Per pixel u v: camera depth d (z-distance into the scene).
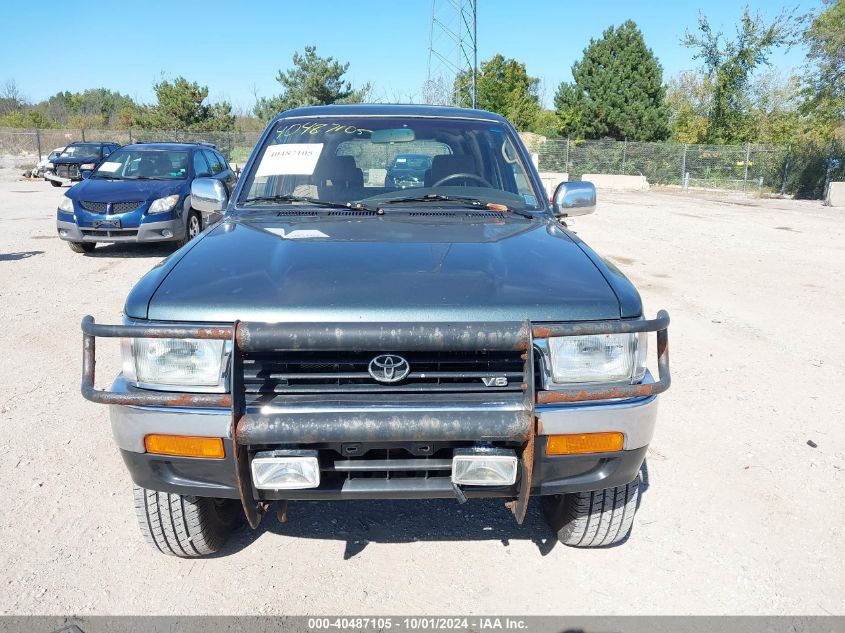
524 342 2.33
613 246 12.45
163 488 2.58
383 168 3.88
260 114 47.44
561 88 38.31
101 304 7.54
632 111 36.19
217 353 2.42
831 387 5.38
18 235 12.66
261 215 3.48
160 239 10.32
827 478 3.94
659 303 8.03
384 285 2.52
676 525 3.46
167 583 2.97
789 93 37.50
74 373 5.46
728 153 31.00
